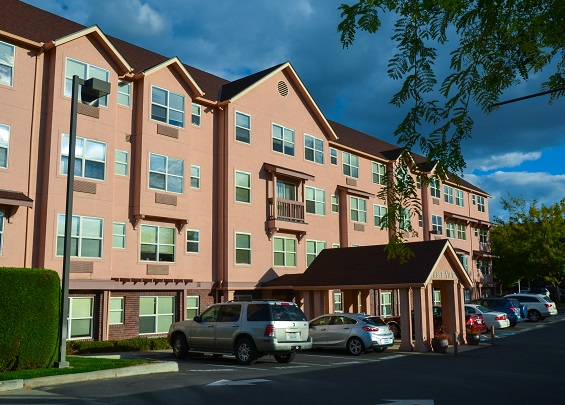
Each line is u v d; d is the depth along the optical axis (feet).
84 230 71.51
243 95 97.35
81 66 73.97
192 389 39.78
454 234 166.71
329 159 116.67
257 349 55.93
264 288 95.30
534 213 178.09
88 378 43.78
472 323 92.27
